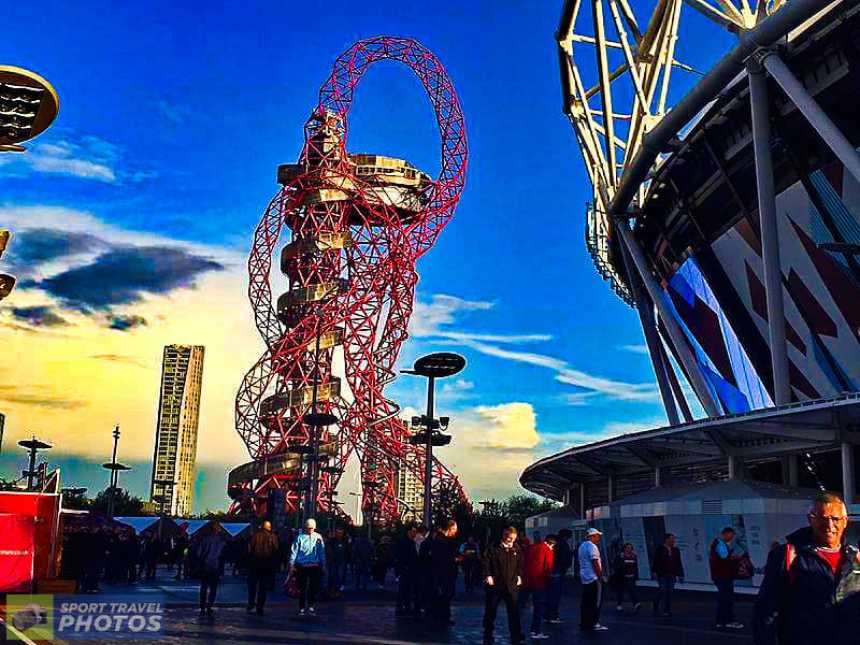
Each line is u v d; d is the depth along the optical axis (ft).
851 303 129.39
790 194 130.21
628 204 161.48
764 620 18.88
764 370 152.87
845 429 100.94
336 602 93.09
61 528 89.97
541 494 245.04
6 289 65.92
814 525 19.36
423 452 354.33
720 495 106.93
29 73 53.11
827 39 108.78
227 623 63.10
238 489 375.25
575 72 166.30
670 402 172.55
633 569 82.12
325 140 388.57
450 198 382.63
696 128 134.62
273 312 376.89
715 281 157.38
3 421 152.76
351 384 366.43
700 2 120.57
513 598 54.70
